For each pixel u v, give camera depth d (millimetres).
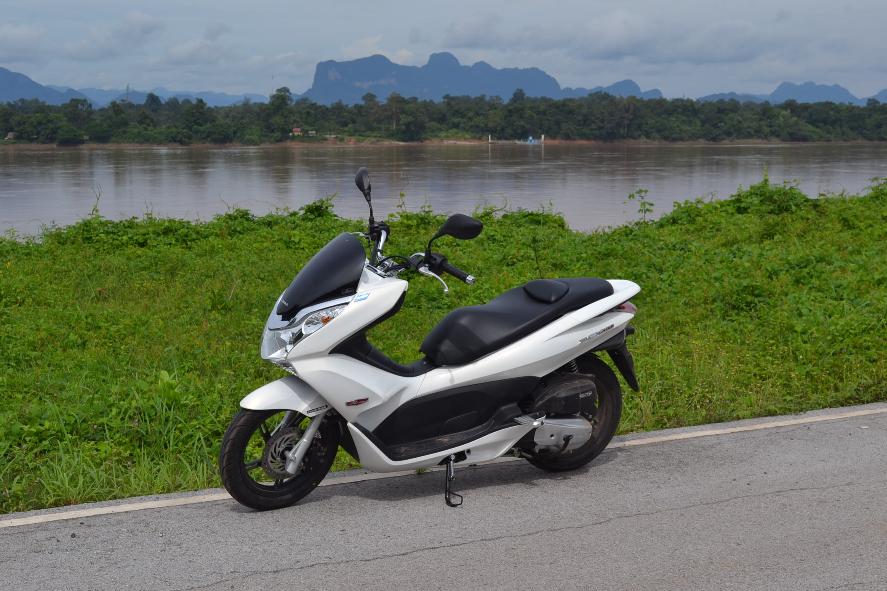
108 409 6363
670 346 8180
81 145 136375
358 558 4098
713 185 45188
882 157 88500
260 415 4566
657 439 5848
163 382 6449
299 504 4793
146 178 53625
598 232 16750
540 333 4988
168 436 5930
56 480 5125
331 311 4496
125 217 28094
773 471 5199
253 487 4629
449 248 13828
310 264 4613
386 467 4730
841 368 7246
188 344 8383
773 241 14109
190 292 10758
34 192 41344
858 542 4211
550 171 60656
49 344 8453
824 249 12812
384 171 61062
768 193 17484
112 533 4414
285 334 4500
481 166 69438
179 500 4867
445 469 5270
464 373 4844
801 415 6344
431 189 42125
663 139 171250
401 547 4211
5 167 68562
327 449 4848
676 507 4668
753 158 86438
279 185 46906
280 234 15031
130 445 5836
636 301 10094
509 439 4922
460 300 10383
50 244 14039
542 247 14078
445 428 4867
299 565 4027
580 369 5340
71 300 10422
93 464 5465
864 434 5875
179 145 142125
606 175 55375
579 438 5062
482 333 4902
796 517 4516
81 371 7527
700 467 5297
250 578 3906
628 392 6809
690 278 10898
